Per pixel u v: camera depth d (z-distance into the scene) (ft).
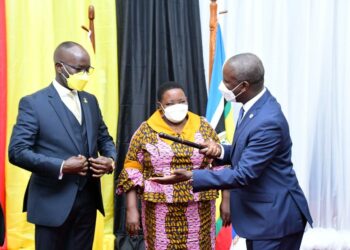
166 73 9.70
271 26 10.27
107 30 9.36
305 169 10.42
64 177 6.17
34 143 6.07
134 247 9.37
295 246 5.79
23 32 8.86
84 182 6.36
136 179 6.91
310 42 10.59
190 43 9.80
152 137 6.88
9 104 8.74
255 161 5.36
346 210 10.98
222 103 8.80
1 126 8.54
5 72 8.60
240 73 5.53
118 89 9.58
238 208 5.81
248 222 5.66
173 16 9.57
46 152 6.10
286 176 5.65
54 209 6.09
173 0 9.57
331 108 10.82
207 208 7.07
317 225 10.83
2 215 5.90
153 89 9.72
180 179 5.54
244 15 10.23
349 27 10.79
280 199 5.55
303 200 5.75
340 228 10.91
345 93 10.86
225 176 5.41
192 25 9.79
